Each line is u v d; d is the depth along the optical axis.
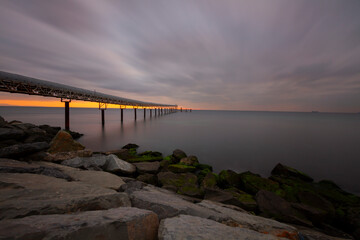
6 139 10.88
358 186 12.27
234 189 9.22
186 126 49.50
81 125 45.47
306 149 23.00
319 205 7.69
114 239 2.02
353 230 6.50
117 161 10.47
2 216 2.26
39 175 4.75
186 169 12.54
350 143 27.03
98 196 3.39
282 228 3.93
